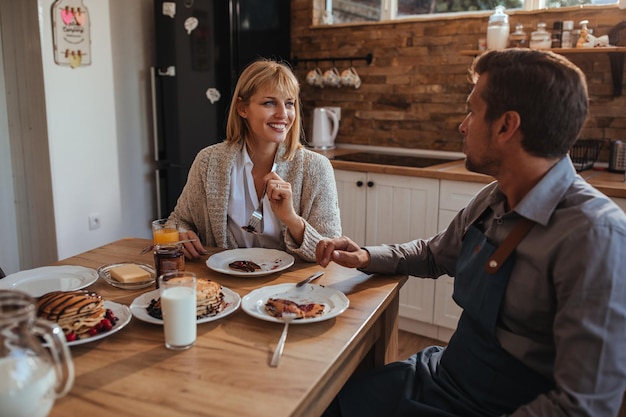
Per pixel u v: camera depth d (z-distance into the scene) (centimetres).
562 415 93
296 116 181
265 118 173
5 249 320
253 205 184
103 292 138
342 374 115
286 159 181
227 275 149
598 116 285
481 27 310
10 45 297
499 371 115
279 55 368
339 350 107
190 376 96
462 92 322
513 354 112
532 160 111
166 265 136
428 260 150
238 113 182
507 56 111
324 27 363
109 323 113
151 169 379
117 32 343
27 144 305
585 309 95
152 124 374
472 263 121
